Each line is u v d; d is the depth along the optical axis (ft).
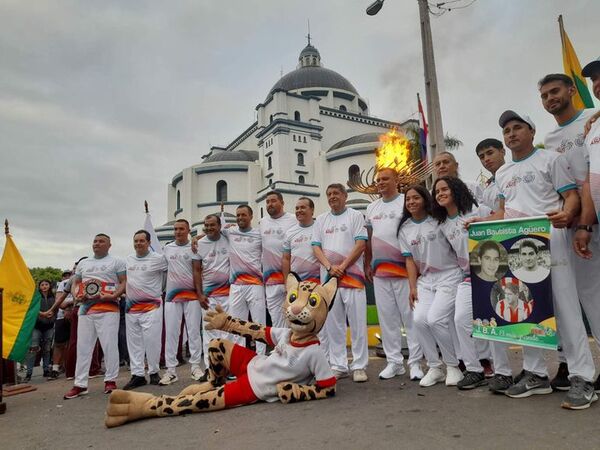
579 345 12.23
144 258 21.24
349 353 27.35
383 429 11.18
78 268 21.11
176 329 21.98
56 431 13.79
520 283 13.01
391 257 18.51
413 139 71.77
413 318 16.84
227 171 164.35
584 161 13.62
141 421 13.73
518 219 13.23
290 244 20.71
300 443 10.54
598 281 13.19
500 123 14.15
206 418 13.33
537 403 12.47
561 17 23.91
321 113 164.45
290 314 14.78
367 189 32.14
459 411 12.30
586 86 23.30
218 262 22.33
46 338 30.55
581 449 8.91
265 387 14.42
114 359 20.38
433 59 33.24
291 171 150.20
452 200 15.89
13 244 25.22
